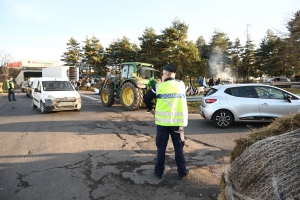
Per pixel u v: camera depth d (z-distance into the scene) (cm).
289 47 1728
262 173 222
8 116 937
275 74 3509
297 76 3338
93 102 1476
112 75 1251
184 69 3259
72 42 4803
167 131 354
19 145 534
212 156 452
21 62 4716
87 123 781
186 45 3169
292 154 216
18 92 2777
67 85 1067
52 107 950
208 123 766
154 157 450
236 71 4400
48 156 459
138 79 1059
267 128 302
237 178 248
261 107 667
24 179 355
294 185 193
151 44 3553
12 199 298
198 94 1220
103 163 420
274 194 198
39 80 1086
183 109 350
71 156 458
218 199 277
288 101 662
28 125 754
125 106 1067
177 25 3291
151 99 361
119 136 609
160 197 301
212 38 4572
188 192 313
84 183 341
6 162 427
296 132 243
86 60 4672
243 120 682
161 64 3322
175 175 367
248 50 4272
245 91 692
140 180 350
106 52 4650
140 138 589
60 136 612
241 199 228
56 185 335
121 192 314
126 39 4266
